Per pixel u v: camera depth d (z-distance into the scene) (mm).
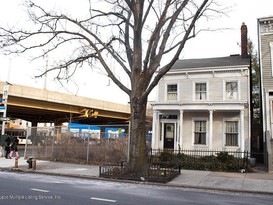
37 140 23234
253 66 35094
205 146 23000
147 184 12773
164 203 8703
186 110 23422
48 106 40375
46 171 15719
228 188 11750
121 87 15141
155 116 24578
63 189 10625
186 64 25656
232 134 22469
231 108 21625
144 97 14172
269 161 16609
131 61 15727
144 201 8891
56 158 21203
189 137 23703
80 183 12438
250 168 16719
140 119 14383
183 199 9523
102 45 15898
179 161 18094
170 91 24922
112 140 20281
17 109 41594
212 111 22281
